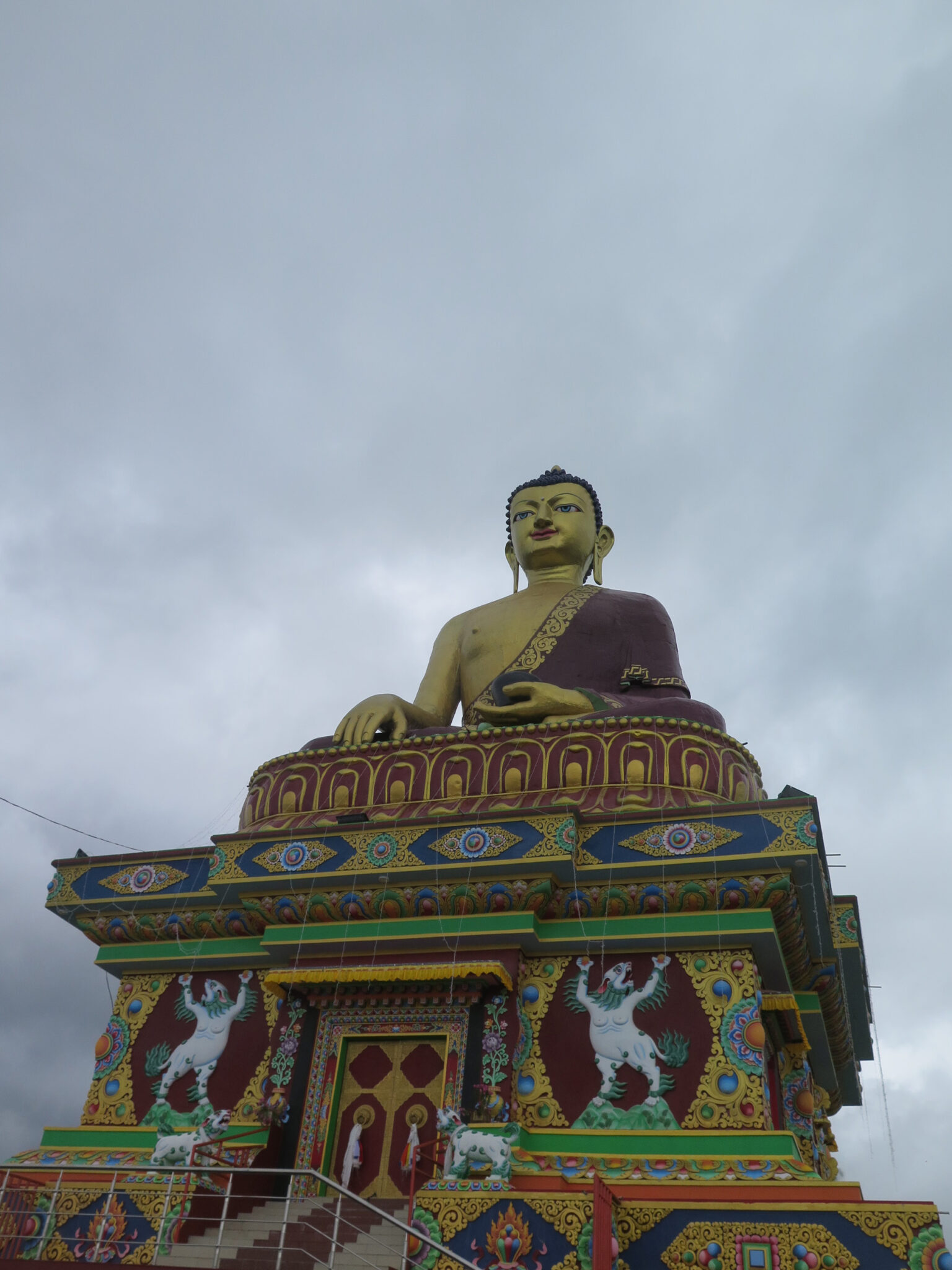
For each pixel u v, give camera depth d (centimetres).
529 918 1259
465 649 1923
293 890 1359
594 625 1831
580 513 2069
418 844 1317
